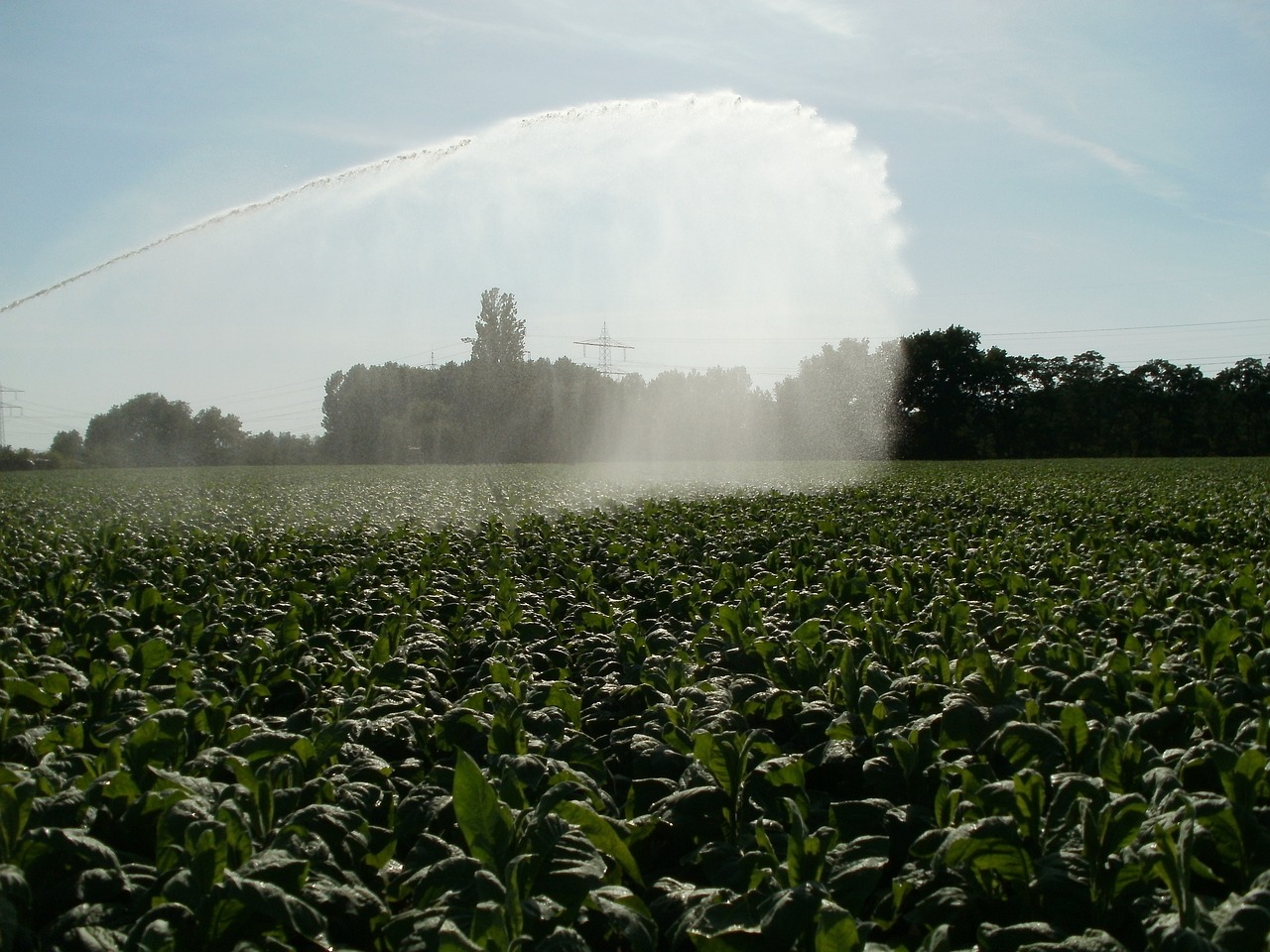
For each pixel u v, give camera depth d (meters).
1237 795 3.93
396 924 3.58
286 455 96.25
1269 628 7.31
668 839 4.63
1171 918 3.17
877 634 7.25
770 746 4.71
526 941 3.35
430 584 11.19
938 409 89.50
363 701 6.20
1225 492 26.91
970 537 15.43
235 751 5.02
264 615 9.13
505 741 5.15
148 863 4.06
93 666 6.35
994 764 5.08
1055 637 7.46
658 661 6.98
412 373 94.62
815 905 3.35
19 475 52.62
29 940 3.25
